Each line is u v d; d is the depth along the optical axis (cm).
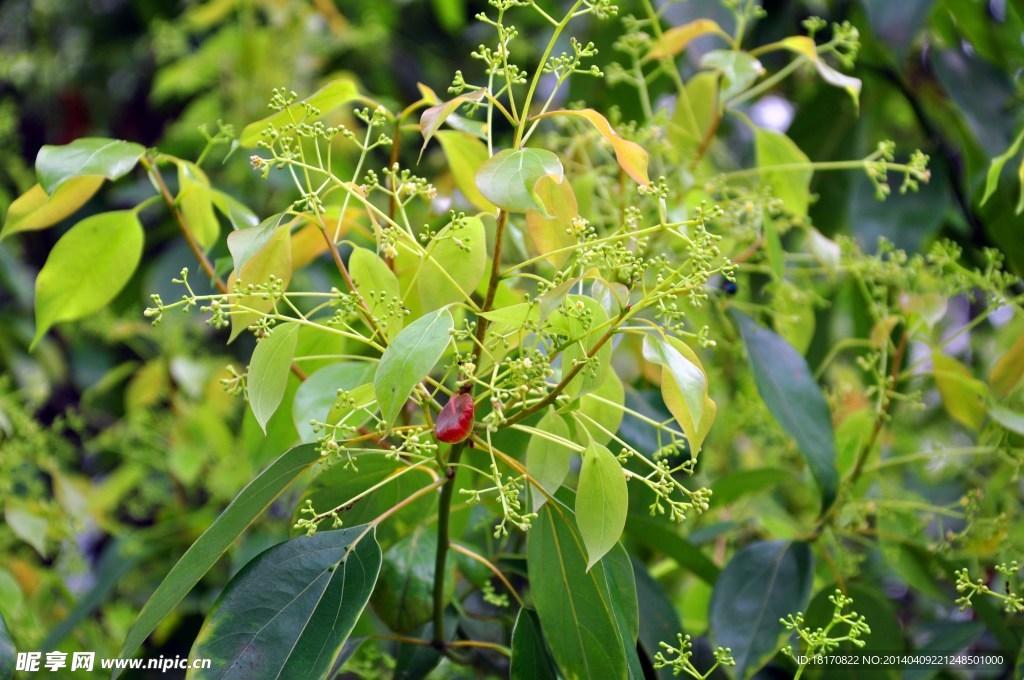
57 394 168
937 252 97
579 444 83
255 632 78
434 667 88
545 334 76
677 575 112
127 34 188
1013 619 98
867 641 95
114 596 126
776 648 90
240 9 152
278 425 90
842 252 98
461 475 87
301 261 89
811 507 112
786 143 94
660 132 96
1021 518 107
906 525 103
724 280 95
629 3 121
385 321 78
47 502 109
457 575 90
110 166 83
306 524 78
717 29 96
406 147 163
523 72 77
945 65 107
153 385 130
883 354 96
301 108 82
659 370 97
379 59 178
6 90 189
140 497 143
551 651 81
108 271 89
